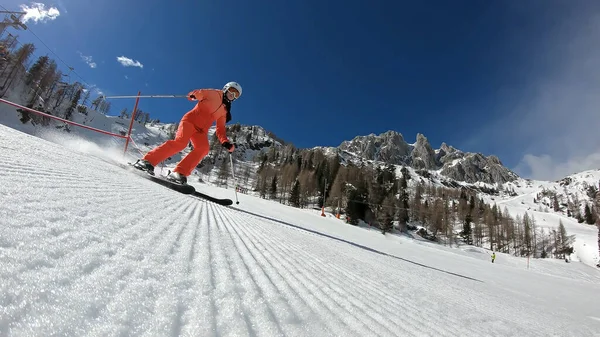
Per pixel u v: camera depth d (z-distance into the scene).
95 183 2.07
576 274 35.72
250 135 166.50
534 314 3.12
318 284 1.36
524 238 78.56
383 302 1.47
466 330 1.44
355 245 6.65
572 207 150.12
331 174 73.25
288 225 6.31
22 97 56.59
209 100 6.28
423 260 9.45
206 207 3.78
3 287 0.45
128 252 0.88
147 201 2.19
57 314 0.44
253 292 0.89
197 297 0.73
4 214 0.80
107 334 0.43
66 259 0.67
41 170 1.75
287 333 0.68
